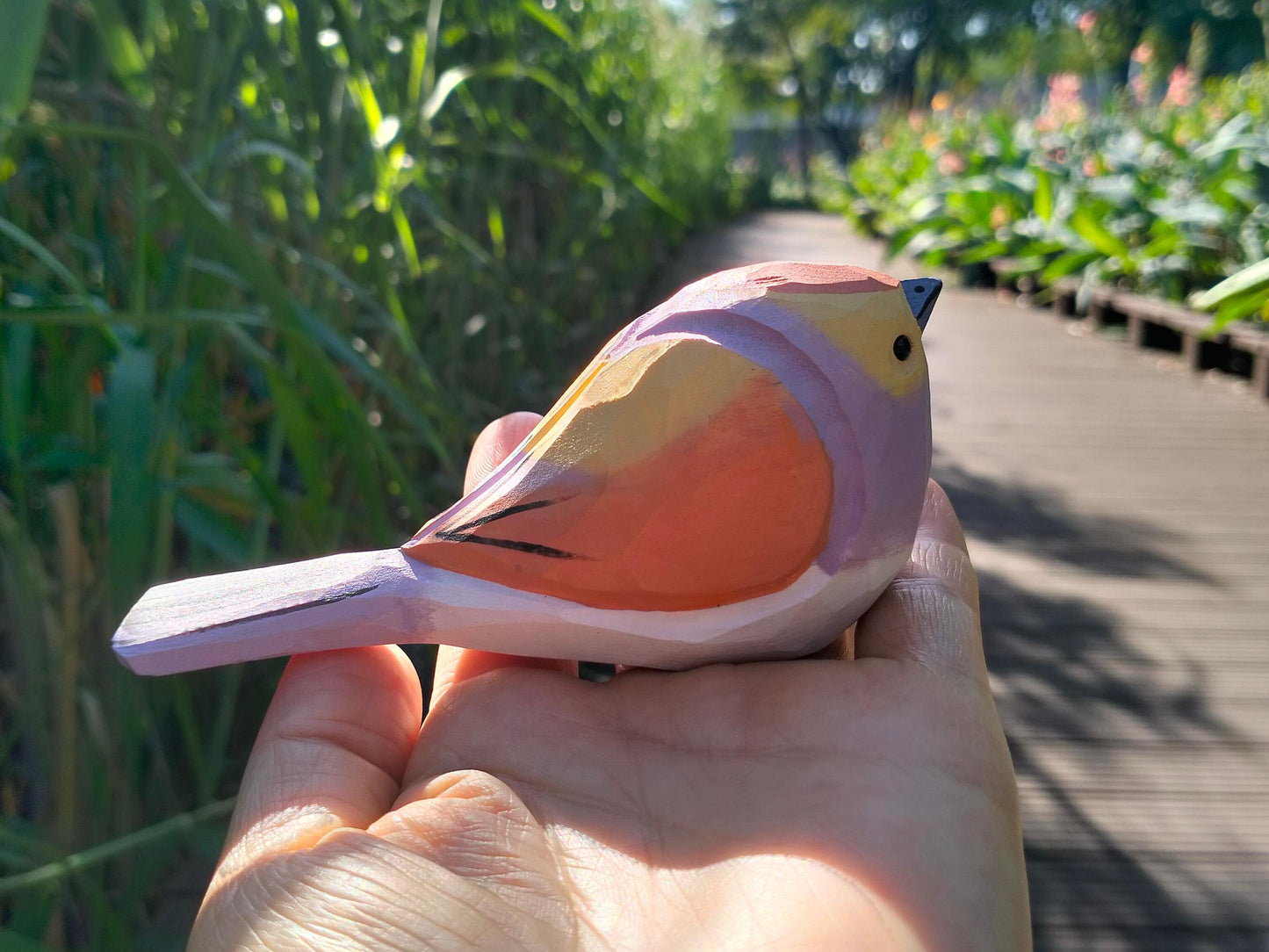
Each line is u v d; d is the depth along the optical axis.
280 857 0.11
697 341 0.12
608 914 0.11
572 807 0.12
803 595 0.12
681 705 0.13
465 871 0.11
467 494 0.15
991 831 0.11
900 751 0.11
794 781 0.11
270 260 0.26
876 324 0.12
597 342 0.61
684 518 0.12
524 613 0.12
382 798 0.13
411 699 0.14
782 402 0.12
